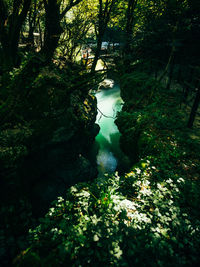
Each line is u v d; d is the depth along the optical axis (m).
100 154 9.91
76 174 7.19
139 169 4.23
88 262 2.29
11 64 6.15
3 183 5.05
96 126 11.13
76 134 7.57
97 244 2.39
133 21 12.02
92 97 11.31
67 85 7.27
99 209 3.23
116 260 2.28
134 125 6.74
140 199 3.50
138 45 11.45
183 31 9.39
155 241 2.44
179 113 6.65
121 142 7.46
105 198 3.37
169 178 3.81
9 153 5.12
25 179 5.77
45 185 6.33
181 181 3.83
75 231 2.67
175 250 2.51
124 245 2.49
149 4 11.12
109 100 16.58
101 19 9.74
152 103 7.20
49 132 6.24
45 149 6.21
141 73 9.61
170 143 5.20
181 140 5.29
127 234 2.59
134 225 2.75
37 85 6.52
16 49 6.87
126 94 9.12
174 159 4.68
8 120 5.64
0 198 5.09
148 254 2.38
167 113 6.68
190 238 2.62
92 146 10.54
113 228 2.66
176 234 2.69
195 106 5.61
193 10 8.47
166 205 3.12
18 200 5.45
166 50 10.24
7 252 4.44
